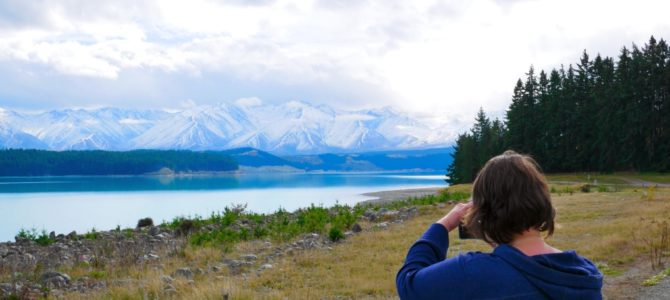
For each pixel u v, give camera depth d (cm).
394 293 975
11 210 6612
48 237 2267
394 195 7750
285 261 1349
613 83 8081
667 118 7556
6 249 1930
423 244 209
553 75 8856
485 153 9475
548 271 184
